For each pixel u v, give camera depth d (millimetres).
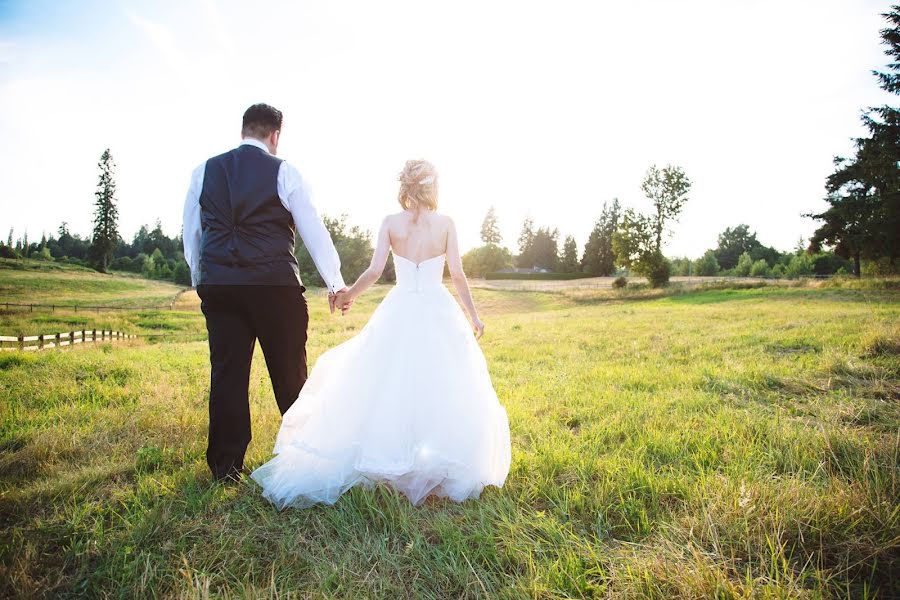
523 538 2088
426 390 2570
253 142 2912
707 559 1796
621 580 1779
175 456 2990
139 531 2072
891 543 1810
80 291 53969
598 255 98000
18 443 3166
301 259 71562
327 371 2803
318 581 1835
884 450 2650
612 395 4617
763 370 5328
